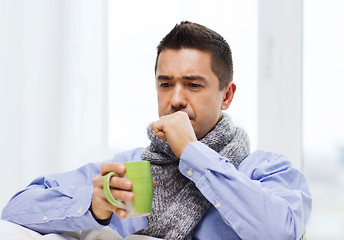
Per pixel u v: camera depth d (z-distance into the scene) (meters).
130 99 1.84
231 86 1.21
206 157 0.99
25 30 1.85
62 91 1.83
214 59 1.11
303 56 1.82
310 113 1.81
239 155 1.16
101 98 1.83
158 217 1.12
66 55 1.84
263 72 1.79
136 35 1.85
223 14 1.80
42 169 1.82
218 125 1.16
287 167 1.15
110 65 1.85
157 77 1.13
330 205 1.78
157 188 1.15
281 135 1.79
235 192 0.96
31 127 1.83
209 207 1.11
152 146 1.23
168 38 1.13
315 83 1.81
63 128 1.82
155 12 1.84
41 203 1.09
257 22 1.79
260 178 1.14
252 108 1.78
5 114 1.83
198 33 1.11
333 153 1.79
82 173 1.32
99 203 0.93
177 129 1.02
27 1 1.85
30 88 1.84
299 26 1.79
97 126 1.83
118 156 1.34
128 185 0.87
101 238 1.06
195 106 1.09
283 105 1.79
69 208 1.03
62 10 1.85
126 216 0.90
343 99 1.78
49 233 1.10
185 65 1.08
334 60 1.79
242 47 1.79
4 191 1.81
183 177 1.15
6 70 1.84
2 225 1.01
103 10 1.84
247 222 0.95
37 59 1.84
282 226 0.95
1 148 1.82
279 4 1.79
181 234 1.05
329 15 1.80
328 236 1.78
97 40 1.84
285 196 1.02
